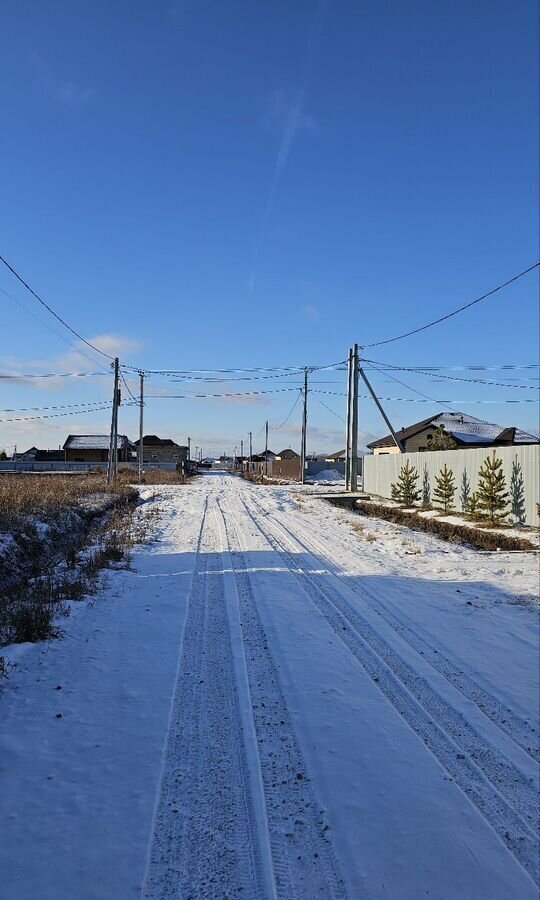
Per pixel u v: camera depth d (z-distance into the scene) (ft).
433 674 18.42
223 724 14.40
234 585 29.89
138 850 9.66
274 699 16.03
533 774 12.80
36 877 8.90
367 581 31.99
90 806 10.78
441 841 10.34
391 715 15.38
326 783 12.00
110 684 16.56
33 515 44.45
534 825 10.96
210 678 17.31
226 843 10.00
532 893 9.11
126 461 292.20
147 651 19.43
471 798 11.78
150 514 68.74
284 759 12.89
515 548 46.85
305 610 25.38
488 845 10.30
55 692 15.80
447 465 78.48
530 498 58.70
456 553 42.22
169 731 13.89
